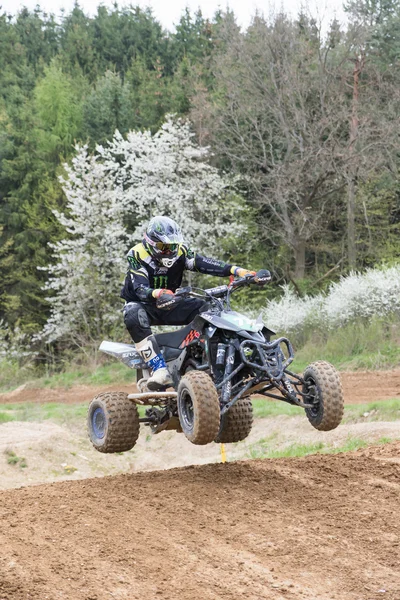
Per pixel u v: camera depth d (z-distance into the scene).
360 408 22.67
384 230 56.22
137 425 12.55
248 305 47.66
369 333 34.72
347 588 7.54
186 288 11.07
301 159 46.09
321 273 54.25
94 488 11.56
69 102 86.94
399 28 60.41
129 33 115.56
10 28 123.44
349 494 10.68
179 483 11.59
